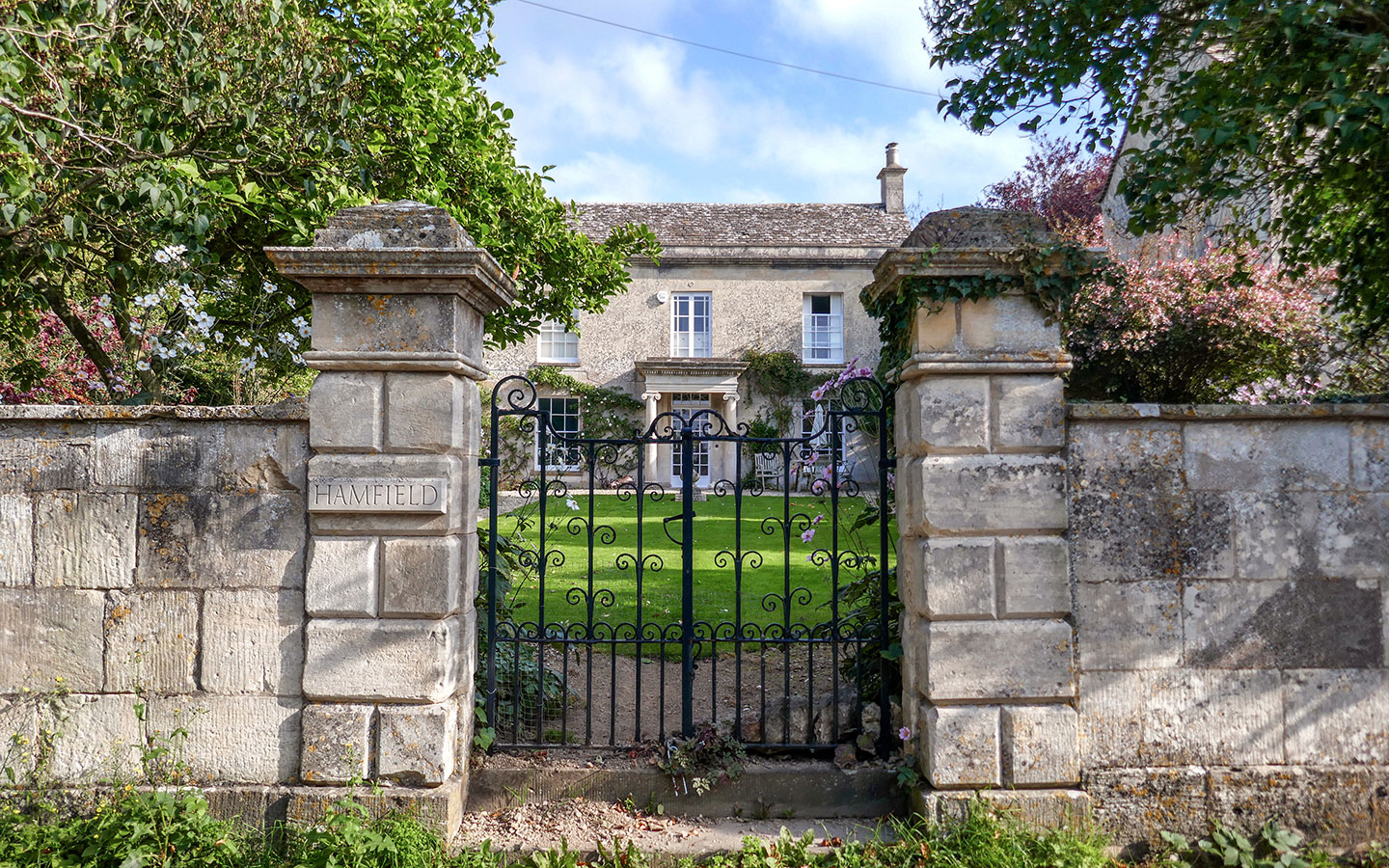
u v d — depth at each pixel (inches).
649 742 150.9
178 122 160.4
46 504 134.7
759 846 129.5
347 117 179.2
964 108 152.2
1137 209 144.6
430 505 131.0
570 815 139.9
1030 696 132.6
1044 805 131.0
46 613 134.4
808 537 156.3
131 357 229.5
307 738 131.6
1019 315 134.6
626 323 754.2
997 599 133.2
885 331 157.8
